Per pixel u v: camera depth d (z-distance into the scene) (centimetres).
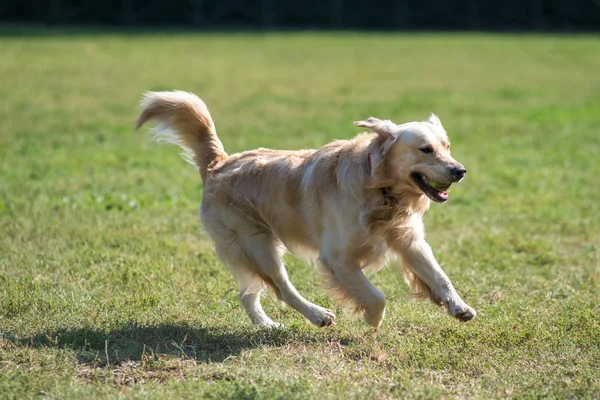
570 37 5944
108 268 867
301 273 891
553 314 735
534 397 543
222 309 754
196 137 793
